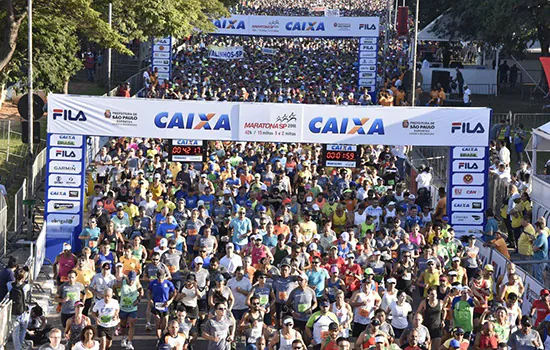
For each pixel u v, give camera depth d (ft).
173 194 90.68
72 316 64.44
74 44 140.87
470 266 75.05
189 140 94.22
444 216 94.22
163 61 195.00
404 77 186.39
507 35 195.52
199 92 172.35
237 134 90.02
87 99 88.99
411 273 70.90
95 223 78.79
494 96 207.72
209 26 187.11
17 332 63.00
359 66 208.44
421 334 56.85
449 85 206.80
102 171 103.86
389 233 78.33
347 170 98.99
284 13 387.96
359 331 64.85
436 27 217.15
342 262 69.92
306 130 90.33
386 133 90.68
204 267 74.49
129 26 139.74
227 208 87.30
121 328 66.23
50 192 90.22
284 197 88.79
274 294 65.21
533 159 102.32
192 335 65.00
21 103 100.78
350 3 483.51
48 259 87.61
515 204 94.58
